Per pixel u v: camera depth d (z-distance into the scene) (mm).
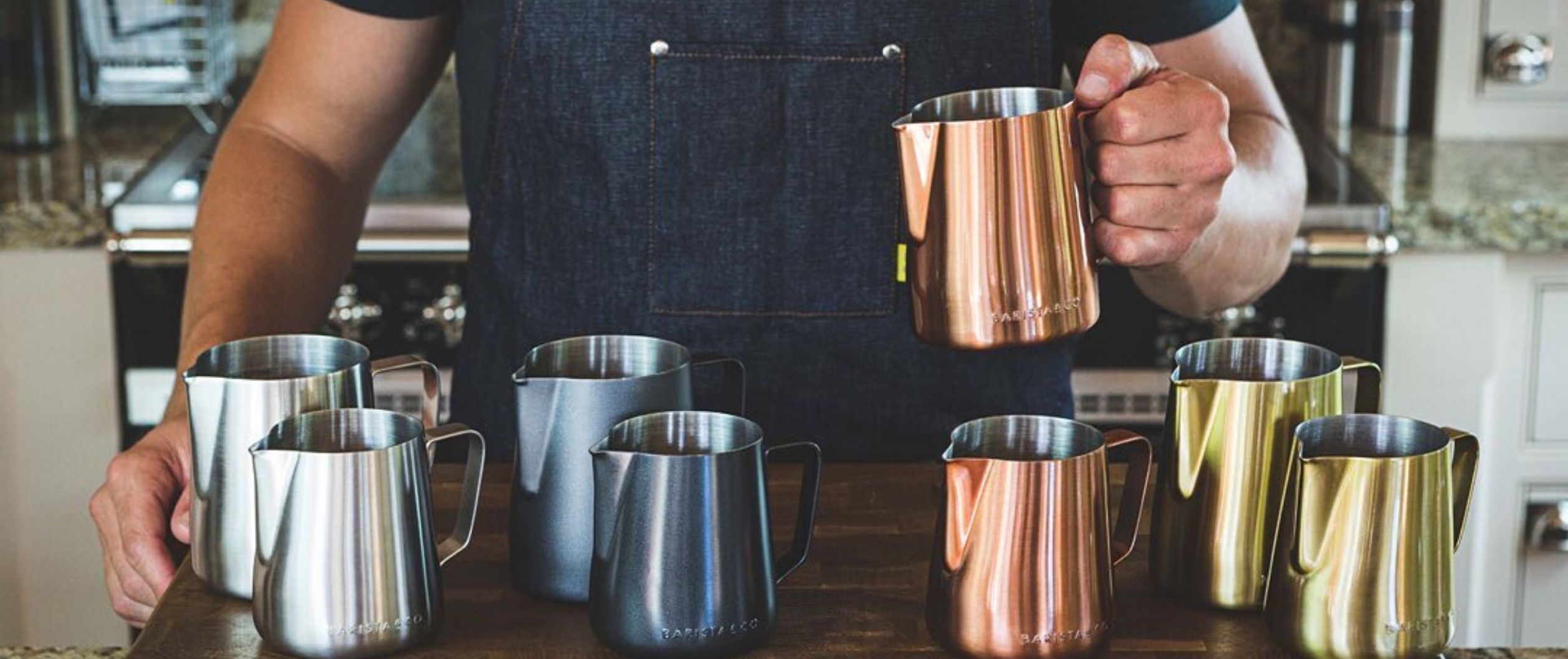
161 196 2000
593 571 861
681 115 1277
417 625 853
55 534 2086
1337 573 822
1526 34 2324
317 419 870
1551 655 973
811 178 1287
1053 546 824
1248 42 1354
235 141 1334
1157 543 927
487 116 1340
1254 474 885
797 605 915
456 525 909
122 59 2375
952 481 832
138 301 2023
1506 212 1981
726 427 871
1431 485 815
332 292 1330
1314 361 923
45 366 2035
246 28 2555
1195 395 893
